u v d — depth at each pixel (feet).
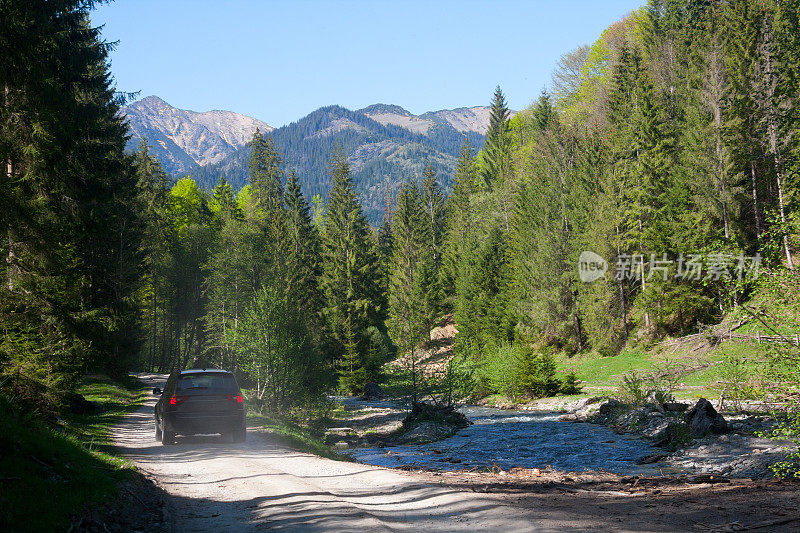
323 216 371.76
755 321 37.65
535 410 125.70
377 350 205.77
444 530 21.22
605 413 98.43
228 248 199.41
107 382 128.67
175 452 46.42
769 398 40.63
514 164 278.26
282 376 95.81
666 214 156.46
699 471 49.96
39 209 58.23
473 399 152.76
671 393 93.66
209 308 201.87
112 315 104.42
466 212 289.33
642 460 58.03
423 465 56.90
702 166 135.03
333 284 224.12
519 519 22.65
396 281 273.95
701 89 145.69
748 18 112.47
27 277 57.52
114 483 28.12
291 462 41.37
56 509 21.39
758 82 68.03
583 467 55.98
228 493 29.99
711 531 20.83
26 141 57.88
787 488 31.55
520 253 206.39
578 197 191.93
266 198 290.35
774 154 42.19
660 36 193.98
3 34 51.39
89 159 76.74
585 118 224.94
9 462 24.07
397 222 290.15
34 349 56.03
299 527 21.84
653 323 158.30
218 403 51.34
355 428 112.47
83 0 66.44
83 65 71.82
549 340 200.44
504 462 60.44
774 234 36.40
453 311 277.64
